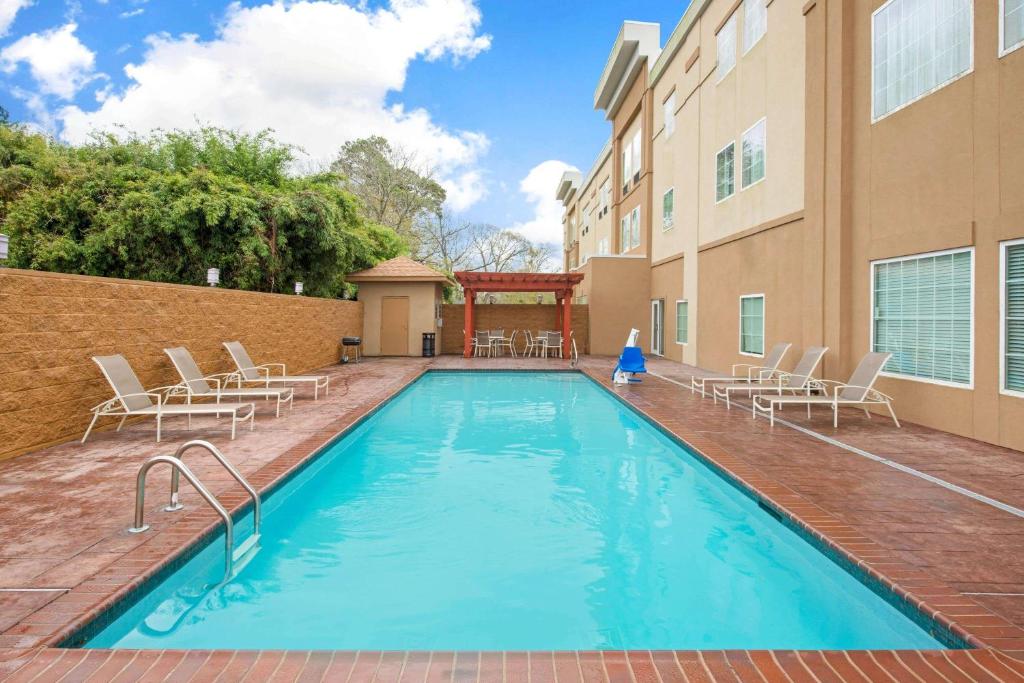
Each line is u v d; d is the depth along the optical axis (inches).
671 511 187.0
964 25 259.0
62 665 87.0
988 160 247.4
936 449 236.4
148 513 152.0
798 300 403.9
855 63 336.5
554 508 189.3
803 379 334.3
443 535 166.2
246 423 285.4
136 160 686.5
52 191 576.1
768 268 449.1
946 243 268.8
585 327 807.1
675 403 363.9
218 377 361.1
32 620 98.2
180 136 714.8
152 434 254.1
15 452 209.5
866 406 323.3
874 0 319.6
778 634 115.1
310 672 86.4
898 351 306.7
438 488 210.8
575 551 155.4
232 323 386.3
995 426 244.4
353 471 233.5
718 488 210.5
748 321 489.1
